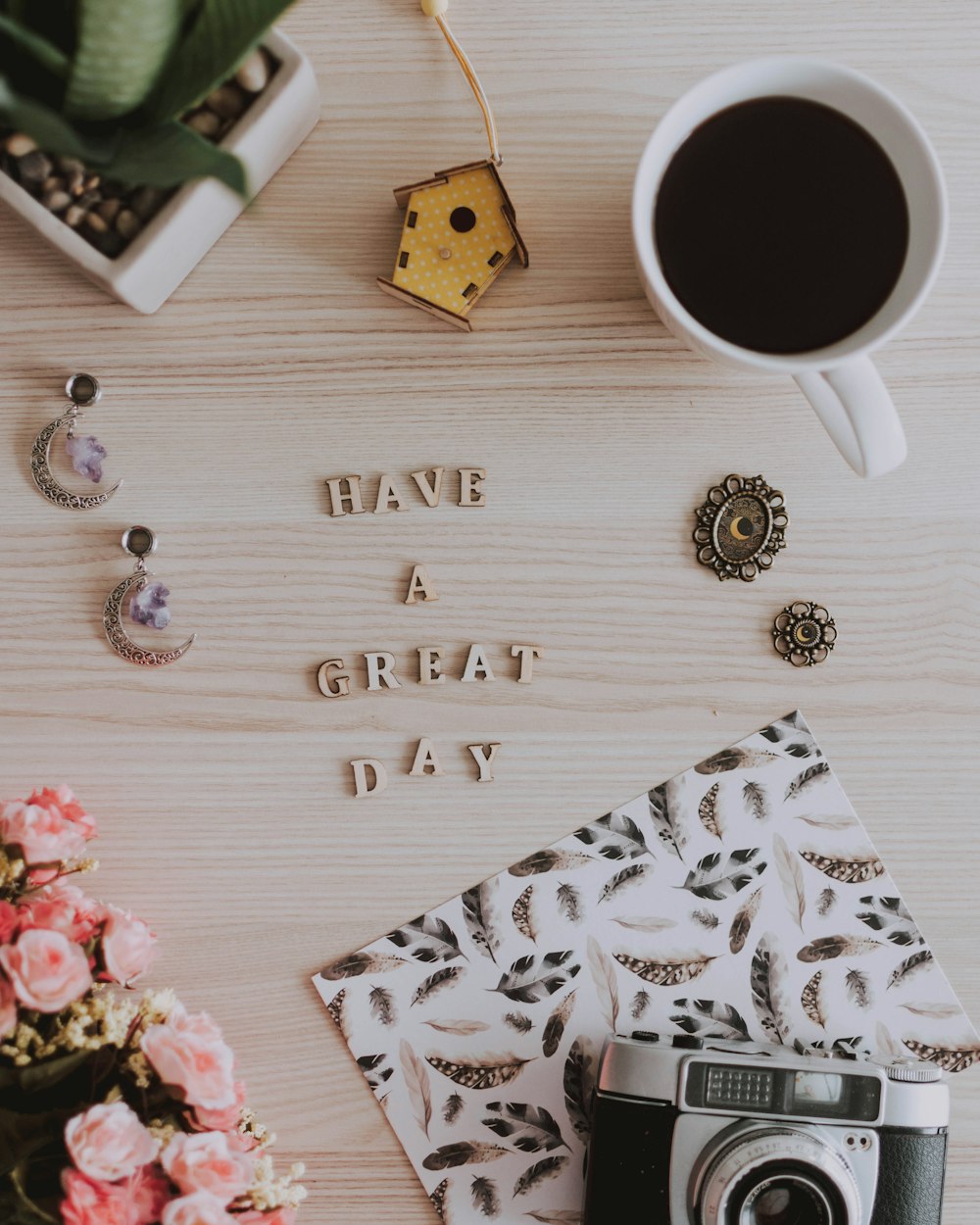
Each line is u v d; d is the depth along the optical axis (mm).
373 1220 718
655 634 724
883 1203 671
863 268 660
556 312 717
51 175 658
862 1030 722
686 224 662
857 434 652
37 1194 618
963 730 726
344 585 721
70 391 709
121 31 571
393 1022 720
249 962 721
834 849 725
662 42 708
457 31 707
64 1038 613
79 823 665
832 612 724
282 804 721
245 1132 674
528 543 721
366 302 715
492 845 723
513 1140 719
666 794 724
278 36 654
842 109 653
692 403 720
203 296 713
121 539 718
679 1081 667
